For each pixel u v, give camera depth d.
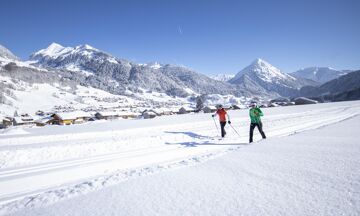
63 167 7.95
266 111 46.31
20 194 5.37
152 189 4.07
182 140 13.63
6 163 8.80
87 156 9.82
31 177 6.80
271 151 6.87
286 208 3.00
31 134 18.52
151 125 23.72
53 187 5.84
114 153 10.23
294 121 21.84
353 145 7.09
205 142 12.23
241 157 6.27
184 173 5.02
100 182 4.77
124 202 3.54
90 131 19.27
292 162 5.36
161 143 12.67
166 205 3.33
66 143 13.07
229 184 4.09
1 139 15.52
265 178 4.30
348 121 17.41
